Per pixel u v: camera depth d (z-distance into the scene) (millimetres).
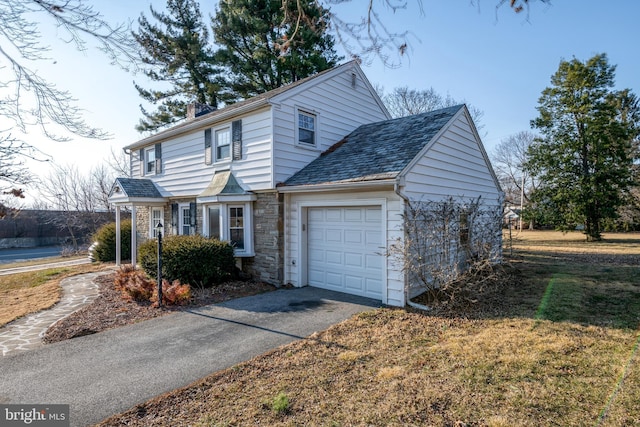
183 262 8195
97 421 3105
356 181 6992
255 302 7281
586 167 20375
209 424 3016
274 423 3004
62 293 8359
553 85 21297
